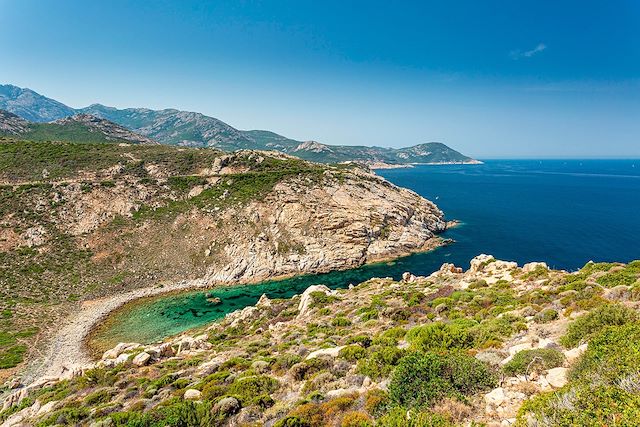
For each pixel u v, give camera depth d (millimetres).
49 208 81438
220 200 95500
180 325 57375
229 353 29953
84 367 32312
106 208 86500
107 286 69438
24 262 68625
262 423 14250
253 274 79938
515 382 11828
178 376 24047
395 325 28984
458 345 18125
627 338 10656
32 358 45281
